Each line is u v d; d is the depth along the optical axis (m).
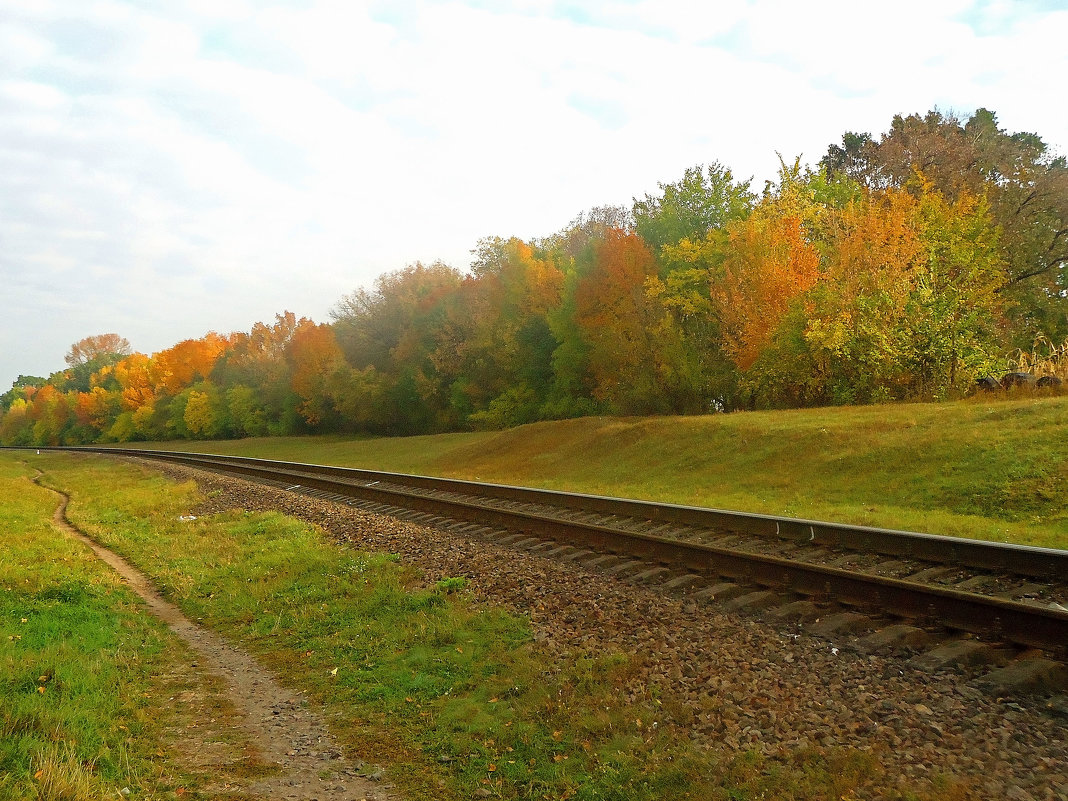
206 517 20.88
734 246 38.09
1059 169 49.25
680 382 40.50
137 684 7.60
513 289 62.25
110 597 11.38
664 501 17.94
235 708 7.05
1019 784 4.32
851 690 5.82
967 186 46.91
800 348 32.97
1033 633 6.35
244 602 11.06
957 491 14.69
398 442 56.44
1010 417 18.06
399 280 83.38
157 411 120.00
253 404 99.81
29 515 21.42
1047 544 10.55
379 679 7.45
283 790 5.32
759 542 11.69
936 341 28.69
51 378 199.00
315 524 17.48
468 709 6.43
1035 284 46.62
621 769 5.12
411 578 11.05
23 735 5.68
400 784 5.38
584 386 54.16
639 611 8.37
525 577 10.30
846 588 8.02
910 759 4.70
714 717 5.58
